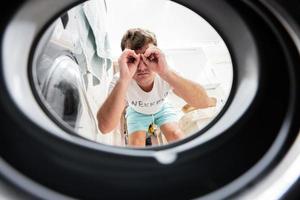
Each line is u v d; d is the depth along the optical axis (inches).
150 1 90.4
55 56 36.3
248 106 19.1
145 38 63.6
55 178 17.8
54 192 17.2
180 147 19.9
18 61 19.6
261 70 19.4
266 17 18.0
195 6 25.3
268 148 18.7
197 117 75.0
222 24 23.5
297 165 17.3
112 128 56.0
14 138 17.7
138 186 18.3
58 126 21.3
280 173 17.4
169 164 18.5
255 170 17.7
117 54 87.7
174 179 18.5
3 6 18.0
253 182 17.3
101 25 70.0
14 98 17.8
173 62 95.7
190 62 95.4
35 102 20.9
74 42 45.6
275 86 19.1
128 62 54.2
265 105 19.0
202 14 25.6
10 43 18.4
